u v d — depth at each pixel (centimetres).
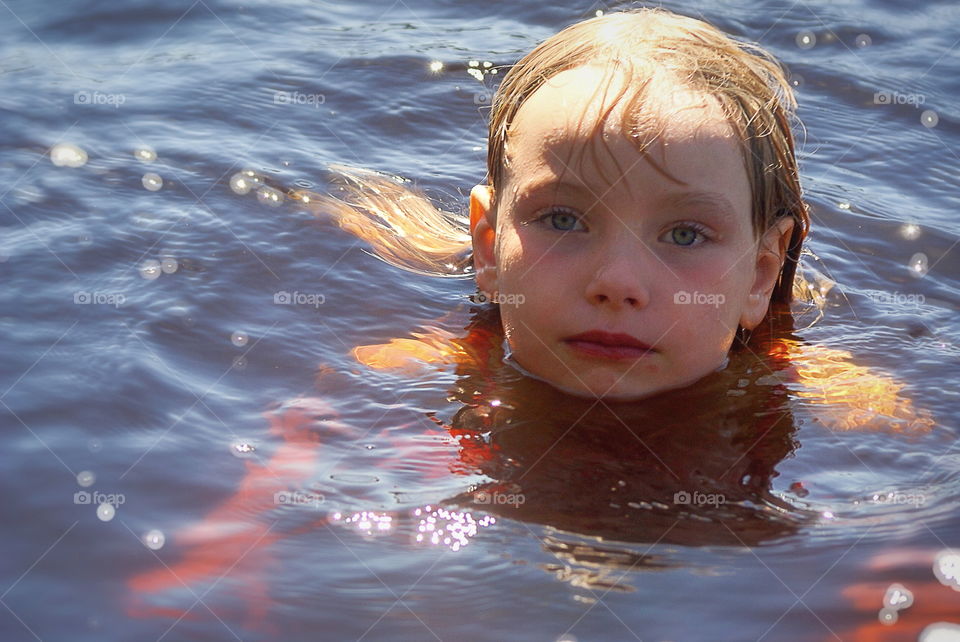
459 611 82
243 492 88
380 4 152
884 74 138
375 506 88
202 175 117
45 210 111
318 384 97
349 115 129
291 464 90
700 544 86
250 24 144
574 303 96
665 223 96
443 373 99
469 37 143
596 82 96
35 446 90
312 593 83
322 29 144
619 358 96
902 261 114
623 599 83
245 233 111
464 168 124
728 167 96
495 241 101
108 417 92
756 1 151
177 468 89
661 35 101
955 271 113
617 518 88
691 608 82
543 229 97
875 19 147
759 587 84
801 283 110
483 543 86
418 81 135
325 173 120
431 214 117
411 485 89
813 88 136
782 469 92
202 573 83
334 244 111
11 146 119
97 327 99
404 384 97
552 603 82
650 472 91
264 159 121
